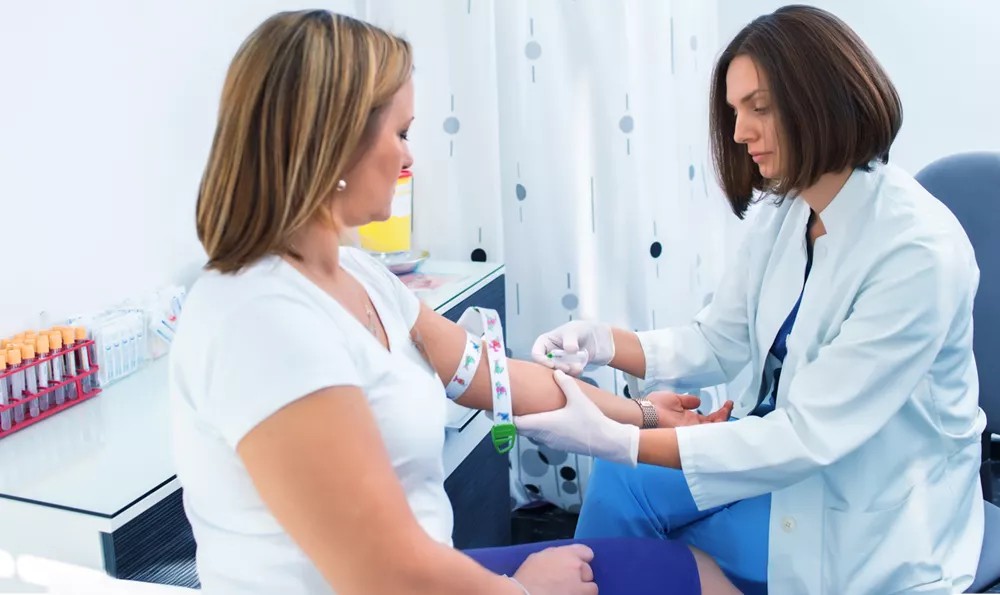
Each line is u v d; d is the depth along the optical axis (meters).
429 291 2.04
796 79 1.29
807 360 1.45
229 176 0.91
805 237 1.52
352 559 0.86
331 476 0.85
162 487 1.26
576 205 2.38
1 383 1.43
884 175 1.43
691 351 1.76
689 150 2.35
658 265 2.39
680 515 1.53
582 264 2.41
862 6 2.55
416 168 2.41
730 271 1.76
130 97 1.77
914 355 1.32
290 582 0.93
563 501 2.60
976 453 1.48
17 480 1.28
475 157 2.36
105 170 1.73
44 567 1.23
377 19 2.36
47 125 1.60
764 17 1.37
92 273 1.72
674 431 1.39
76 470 1.31
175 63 1.87
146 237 1.84
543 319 2.46
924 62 2.56
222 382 0.87
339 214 1.00
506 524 2.33
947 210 1.44
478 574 0.93
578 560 1.17
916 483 1.39
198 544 0.98
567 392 1.42
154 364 1.78
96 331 1.63
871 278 1.37
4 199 1.54
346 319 0.97
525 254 2.43
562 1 2.27
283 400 0.85
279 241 0.92
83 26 1.65
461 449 1.94
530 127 2.34
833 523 1.39
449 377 1.36
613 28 2.25
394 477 0.89
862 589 1.37
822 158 1.32
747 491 1.37
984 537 1.47
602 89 2.28
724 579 1.30
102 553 1.20
